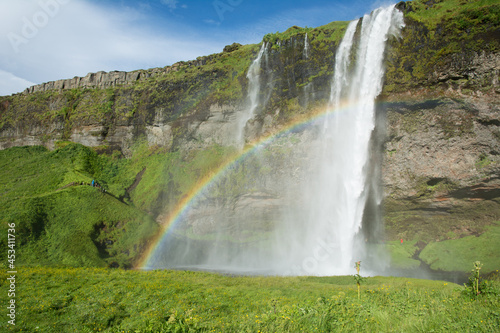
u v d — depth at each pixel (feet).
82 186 196.85
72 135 270.67
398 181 159.02
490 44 137.39
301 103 183.11
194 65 263.90
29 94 315.78
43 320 62.13
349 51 168.86
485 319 42.29
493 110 138.31
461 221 156.56
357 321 48.73
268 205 184.75
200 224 195.93
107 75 296.92
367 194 163.94
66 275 95.76
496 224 148.36
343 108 169.37
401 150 157.89
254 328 49.32
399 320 47.52
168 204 209.15
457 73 143.02
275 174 182.09
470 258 136.56
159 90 250.98
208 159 213.46
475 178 144.05
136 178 234.99
